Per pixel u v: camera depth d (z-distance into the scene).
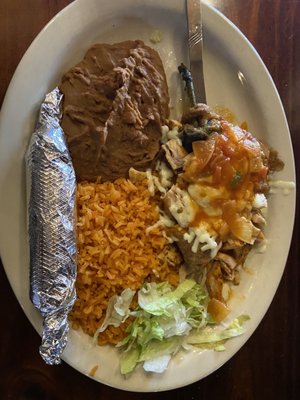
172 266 0.29
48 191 0.25
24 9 0.28
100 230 0.27
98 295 0.28
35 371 0.29
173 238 0.28
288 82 0.31
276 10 0.31
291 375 0.32
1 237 0.26
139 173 0.28
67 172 0.25
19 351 0.28
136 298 0.28
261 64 0.29
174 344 0.29
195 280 0.29
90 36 0.27
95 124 0.27
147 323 0.28
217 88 0.30
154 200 0.28
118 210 0.28
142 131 0.28
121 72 0.27
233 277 0.30
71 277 0.25
